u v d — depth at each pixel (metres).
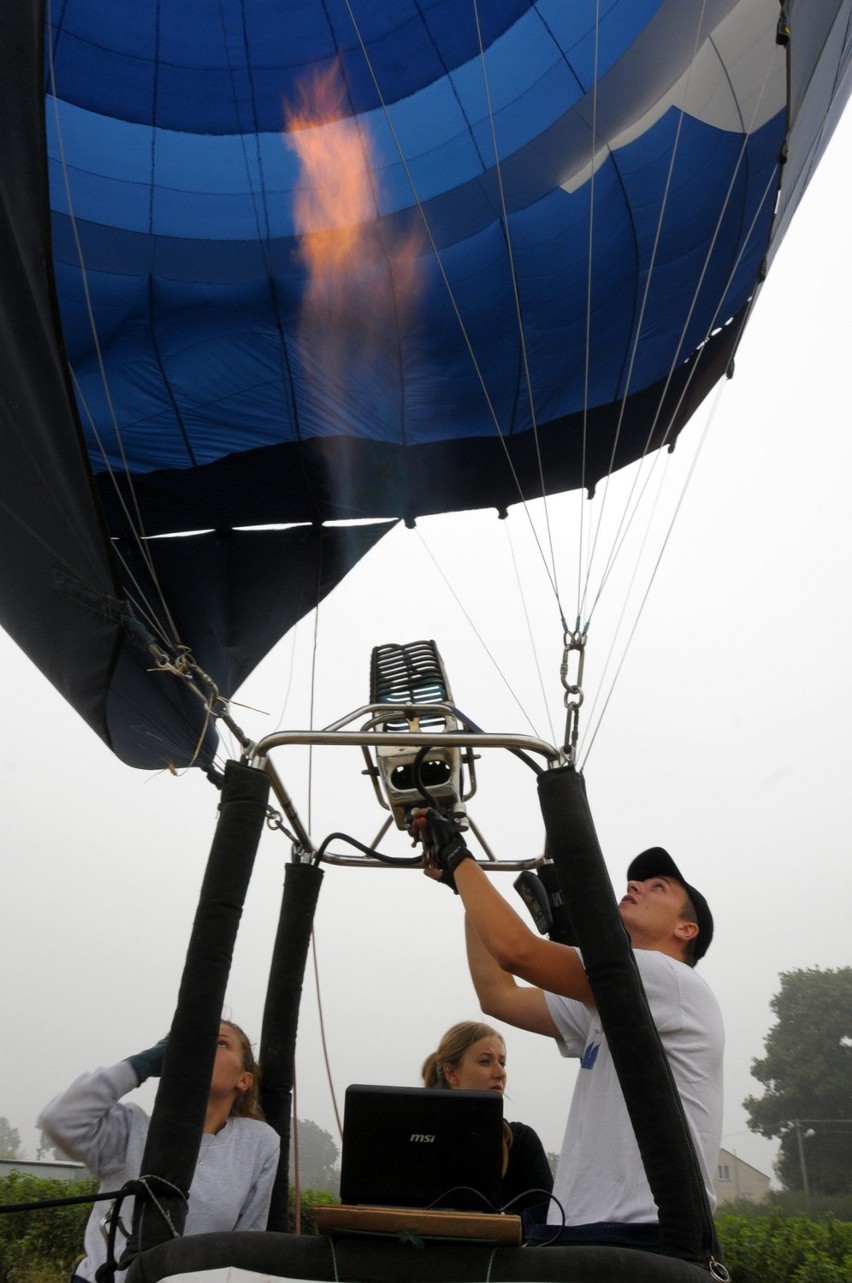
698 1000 2.40
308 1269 1.90
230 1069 2.87
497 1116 1.99
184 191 5.14
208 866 2.32
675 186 4.92
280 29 4.83
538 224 5.14
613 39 4.69
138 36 4.80
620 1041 2.11
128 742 4.67
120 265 5.17
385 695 3.02
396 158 5.12
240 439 5.56
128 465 5.58
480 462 5.71
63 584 3.85
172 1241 1.96
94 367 5.33
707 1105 2.33
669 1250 1.97
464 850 2.48
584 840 2.30
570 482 5.73
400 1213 1.89
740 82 4.55
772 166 4.77
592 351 5.37
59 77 4.90
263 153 5.12
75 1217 9.75
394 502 5.76
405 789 2.79
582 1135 2.37
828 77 4.29
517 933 2.35
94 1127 2.62
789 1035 41.16
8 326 3.36
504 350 5.39
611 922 2.20
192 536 5.77
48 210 3.16
